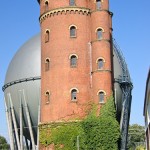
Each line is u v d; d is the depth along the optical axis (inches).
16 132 2004.2
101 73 1747.0
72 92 1749.5
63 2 1829.5
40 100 1862.7
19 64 2011.6
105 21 1813.5
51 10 1843.0
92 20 1825.8
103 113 1694.1
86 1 1854.1
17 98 1990.7
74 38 1797.5
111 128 1656.0
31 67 1951.3
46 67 1830.7
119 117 2001.7
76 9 1822.1
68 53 1780.3
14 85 2000.5
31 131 1919.3
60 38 1798.7
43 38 1878.7
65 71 1764.3
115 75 1953.7
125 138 1921.8
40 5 1959.9
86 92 1753.2
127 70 2053.4
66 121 1707.7
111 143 1642.5
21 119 1942.7
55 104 1748.3
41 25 1916.8
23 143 2064.5
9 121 2068.2
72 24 1809.8
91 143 1636.3
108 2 1863.9
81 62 1777.8
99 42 1784.0
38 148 1814.7
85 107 1733.5
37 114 1935.3
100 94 1733.5
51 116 1748.3
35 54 1984.5
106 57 1770.4
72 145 1668.3
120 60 2028.8
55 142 1706.4
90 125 1652.3
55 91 1760.6
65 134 1690.5
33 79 1927.9
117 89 1948.8
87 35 1820.9
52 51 1808.6
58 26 1814.7
